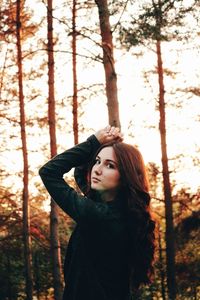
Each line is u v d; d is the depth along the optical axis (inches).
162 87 848.3
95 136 95.1
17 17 773.3
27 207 824.3
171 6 410.0
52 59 738.2
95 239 87.3
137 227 89.0
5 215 864.9
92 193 95.7
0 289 1054.4
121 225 88.6
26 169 813.9
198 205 861.8
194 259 851.4
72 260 88.5
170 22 412.2
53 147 739.4
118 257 88.5
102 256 87.7
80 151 92.7
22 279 1075.3
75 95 776.3
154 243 94.8
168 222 862.5
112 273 88.1
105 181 90.9
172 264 850.8
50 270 1099.3
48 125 823.1
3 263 1017.5
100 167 91.7
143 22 410.0
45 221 882.1
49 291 1162.6
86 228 86.8
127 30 406.9
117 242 88.0
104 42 403.9
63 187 88.1
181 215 862.5
